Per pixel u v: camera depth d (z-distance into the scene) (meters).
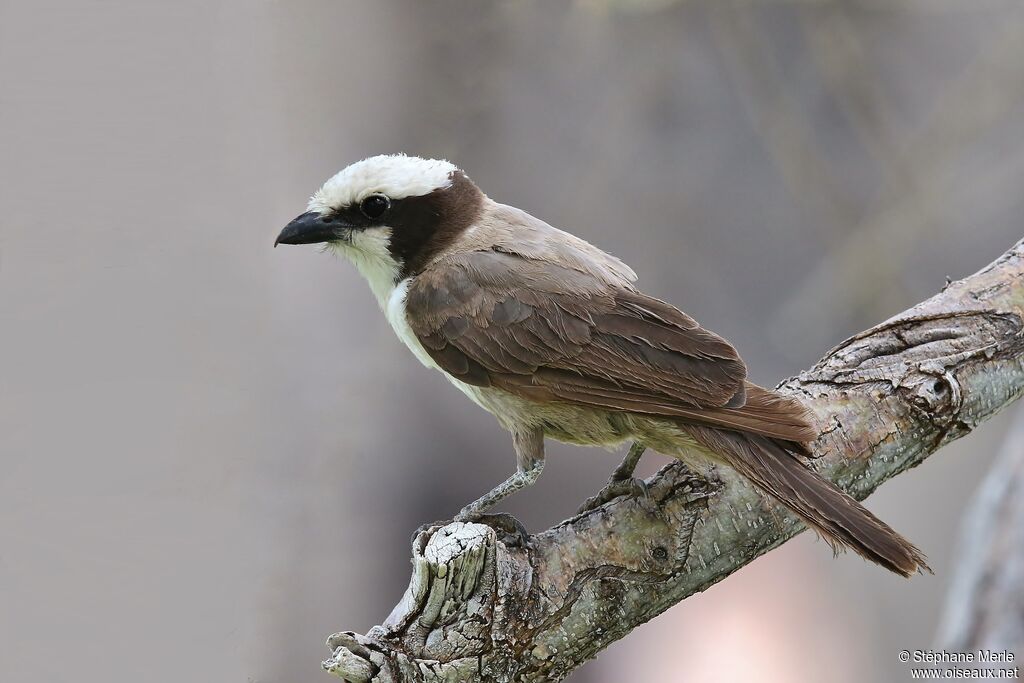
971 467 16.59
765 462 6.71
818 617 14.66
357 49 14.69
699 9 15.65
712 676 14.02
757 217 16.23
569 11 15.30
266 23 13.55
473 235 8.16
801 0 15.02
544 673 6.74
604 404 7.40
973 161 16.59
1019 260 7.77
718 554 6.98
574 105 15.72
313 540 12.77
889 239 15.24
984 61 15.27
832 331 15.98
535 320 7.66
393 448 13.56
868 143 15.31
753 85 15.42
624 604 6.86
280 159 14.04
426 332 7.96
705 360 7.18
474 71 15.12
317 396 13.23
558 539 6.91
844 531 6.27
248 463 11.70
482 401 8.00
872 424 7.24
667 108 16.12
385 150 15.14
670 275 16.20
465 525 6.50
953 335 7.43
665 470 7.27
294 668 12.26
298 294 13.45
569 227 15.82
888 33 16.47
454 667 6.43
